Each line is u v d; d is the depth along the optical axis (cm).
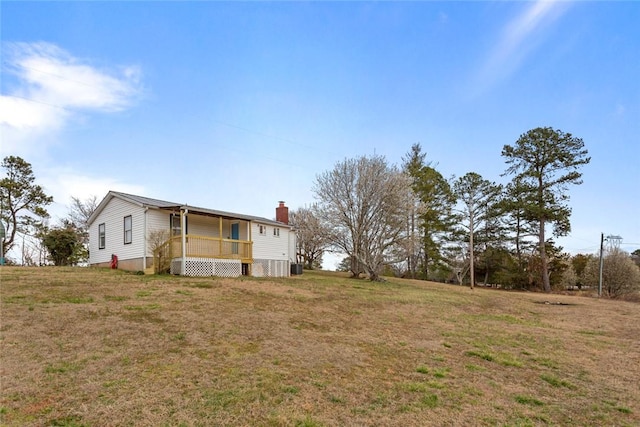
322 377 504
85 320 690
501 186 3553
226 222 2019
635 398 513
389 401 440
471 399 468
